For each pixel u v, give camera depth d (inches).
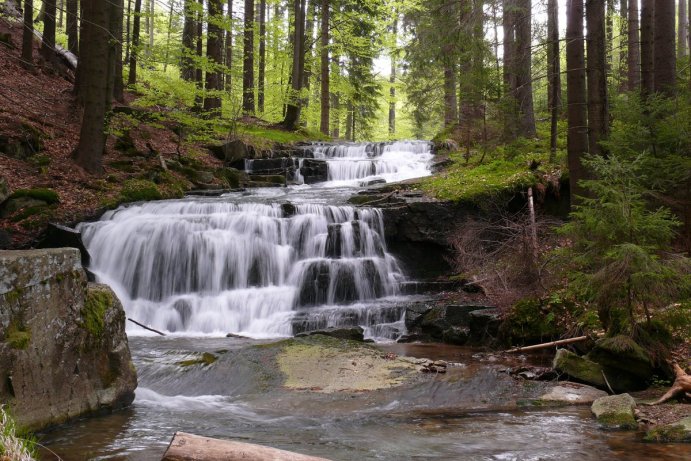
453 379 275.0
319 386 265.4
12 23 931.3
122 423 207.6
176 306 454.0
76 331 209.3
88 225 512.1
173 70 1019.9
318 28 1213.7
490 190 529.3
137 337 392.8
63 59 871.7
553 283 374.9
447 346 377.7
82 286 215.9
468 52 592.1
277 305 459.8
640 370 265.7
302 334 371.6
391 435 201.3
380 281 487.5
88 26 698.8
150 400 243.6
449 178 610.2
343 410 233.3
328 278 472.7
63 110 701.9
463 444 191.2
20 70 746.2
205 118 807.7
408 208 523.5
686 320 269.6
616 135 411.2
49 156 591.5
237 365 289.1
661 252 282.7
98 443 183.6
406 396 252.7
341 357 306.5
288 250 501.4
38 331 192.4
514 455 179.8
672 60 479.2
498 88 627.2
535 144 653.3
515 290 389.7
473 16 542.9
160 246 493.0
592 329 320.2
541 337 352.5
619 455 178.9
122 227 503.8
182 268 487.2
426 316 417.1
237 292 470.0
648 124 407.5
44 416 192.2
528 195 513.3
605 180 286.7
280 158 788.6
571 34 438.6
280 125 1034.7
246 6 982.4
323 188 703.1
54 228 472.1
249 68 997.2
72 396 205.6
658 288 262.8
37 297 193.0
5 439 136.5
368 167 792.9
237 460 125.7
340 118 1576.0
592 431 205.8
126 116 675.4
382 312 428.8
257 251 494.3
